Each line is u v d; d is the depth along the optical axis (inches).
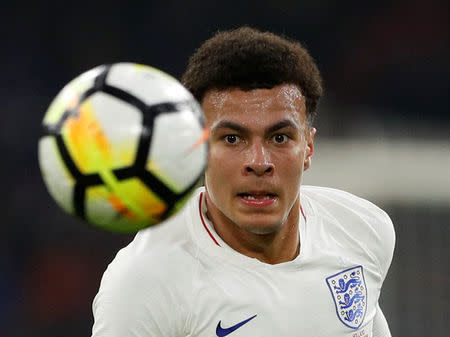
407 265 1017.5
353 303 487.5
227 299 448.1
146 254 452.8
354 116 1839.3
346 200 529.3
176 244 459.5
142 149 324.8
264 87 421.7
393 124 1640.0
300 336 461.7
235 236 459.5
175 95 339.0
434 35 2052.2
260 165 415.8
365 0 2070.6
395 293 1011.9
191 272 451.5
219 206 437.1
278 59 425.1
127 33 1982.0
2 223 1589.6
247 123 418.3
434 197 1042.1
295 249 481.7
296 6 2064.5
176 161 330.0
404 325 1004.6
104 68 347.3
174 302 445.7
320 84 469.1
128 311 439.5
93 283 1547.7
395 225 1035.3
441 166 1086.4
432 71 2028.8
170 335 450.3
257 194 423.2
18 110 1798.7
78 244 1558.8
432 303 1003.3
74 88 341.4
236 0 2025.1
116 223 339.3
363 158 1122.0
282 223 433.7
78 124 328.5
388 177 1069.8
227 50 426.3
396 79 2027.6
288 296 462.3
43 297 1535.4
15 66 1883.6
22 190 1644.9
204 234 463.8
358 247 508.1
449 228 1021.8
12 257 1560.0
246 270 458.3
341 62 2052.2
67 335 1529.3
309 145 473.7
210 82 426.6
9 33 1907.0
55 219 1590.8
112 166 323.9
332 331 474.0
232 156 423.5
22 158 1691.7
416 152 1141.7
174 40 1996.8
